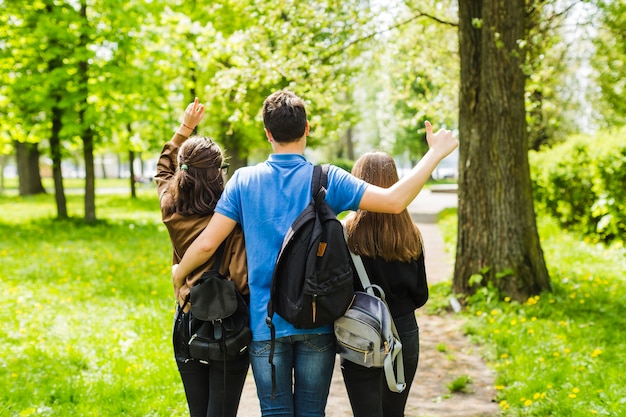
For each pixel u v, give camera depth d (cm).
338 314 238
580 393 426
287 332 240
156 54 1548
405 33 1023
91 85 1517
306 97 895
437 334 629
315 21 862
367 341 245
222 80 905
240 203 253
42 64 1528
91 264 1033
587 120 1786
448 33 1077
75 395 448
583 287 753
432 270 998
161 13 1528
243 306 254
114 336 600
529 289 713
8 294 781
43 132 1716
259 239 246
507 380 472
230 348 249
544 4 794
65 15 1485
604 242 1096
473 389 473
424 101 1127
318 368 246
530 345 549
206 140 278
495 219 723
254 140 2120
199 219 269
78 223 1670
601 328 591
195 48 1529
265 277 245
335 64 925
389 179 287
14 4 1487
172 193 274
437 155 245
